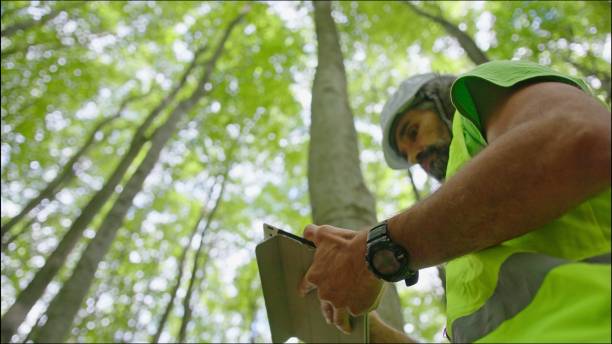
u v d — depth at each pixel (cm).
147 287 1064
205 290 1194
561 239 78
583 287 68
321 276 102
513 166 71
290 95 1127
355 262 97
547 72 88
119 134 1191
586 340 61
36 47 969
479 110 93
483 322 80
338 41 578
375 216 306
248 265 1137
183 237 1145
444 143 154
